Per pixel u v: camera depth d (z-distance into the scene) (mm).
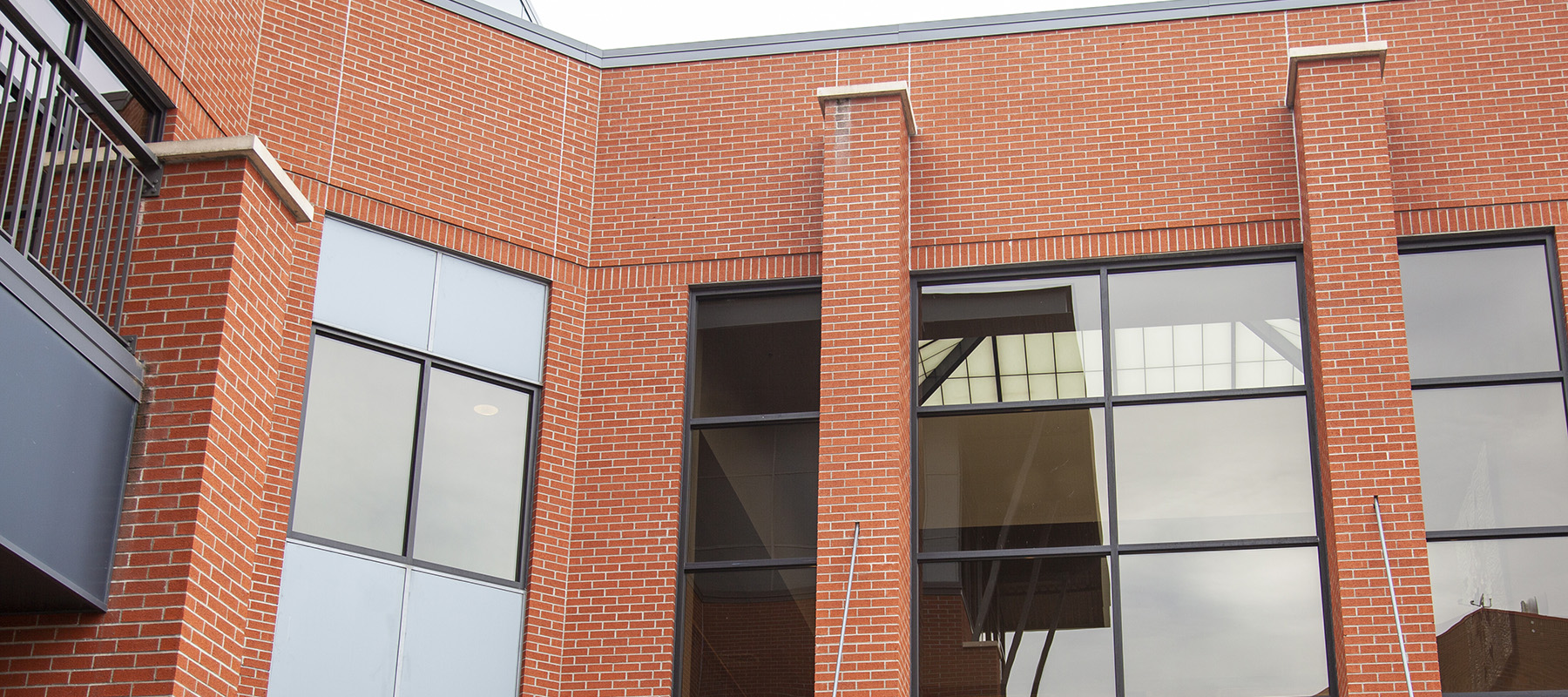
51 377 8836
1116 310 14383
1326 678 12773
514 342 14641
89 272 9430
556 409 14516
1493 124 14141
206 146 10227
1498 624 12617
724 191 15273
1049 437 14016
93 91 9656
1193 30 15039
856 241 14109
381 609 12984
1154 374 14070
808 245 14883
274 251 10656
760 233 15039
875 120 14508
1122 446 13859
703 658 13688
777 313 14898
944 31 15500
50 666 9039
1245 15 14992
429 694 13008
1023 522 13727
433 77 14992
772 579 13891
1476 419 13375
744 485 14266
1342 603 12312
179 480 9445
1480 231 13805
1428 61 14453
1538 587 12703
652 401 14578
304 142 14148
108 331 9414
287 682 12258
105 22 11961
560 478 14312
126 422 9531
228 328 9914
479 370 14336
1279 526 13320
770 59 15727
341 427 13398
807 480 14172
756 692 13492
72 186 11102
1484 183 13938
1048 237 14578
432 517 13586
